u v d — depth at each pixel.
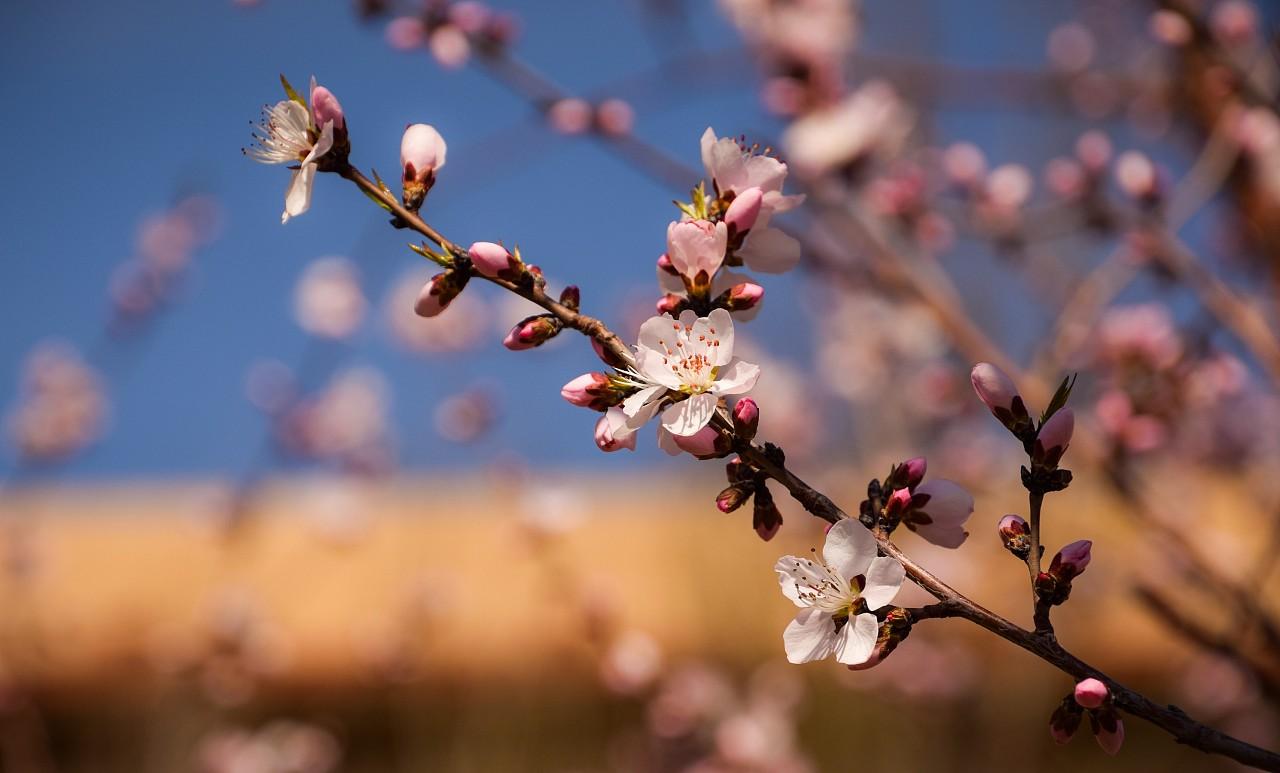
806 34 1.15
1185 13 0.88
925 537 0.66
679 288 0.67
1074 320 0.97
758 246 0.67
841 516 0.65
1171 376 0.99
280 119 0.68
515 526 1.42
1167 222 0.95
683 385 0.65
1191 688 1.51
